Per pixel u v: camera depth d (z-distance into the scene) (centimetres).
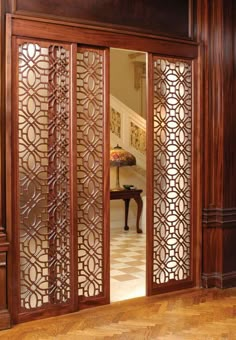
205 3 438
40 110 358
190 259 445
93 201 388
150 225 419
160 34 416
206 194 446
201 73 436
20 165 352
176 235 437
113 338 321
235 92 450
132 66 897
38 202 361
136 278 476
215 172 447
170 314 370
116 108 812
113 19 392
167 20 423
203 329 338
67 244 374
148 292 418
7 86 339
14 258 348
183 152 438
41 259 393
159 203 427
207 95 443
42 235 364
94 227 390
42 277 365
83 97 382
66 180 372
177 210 437
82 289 386
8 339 320
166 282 430
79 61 379
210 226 447
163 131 427
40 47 357
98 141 389
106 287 394
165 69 423
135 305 393
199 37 439
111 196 706
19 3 350
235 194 454
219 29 438
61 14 367
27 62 351
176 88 431
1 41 337
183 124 437
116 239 692
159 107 423
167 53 419
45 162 365
